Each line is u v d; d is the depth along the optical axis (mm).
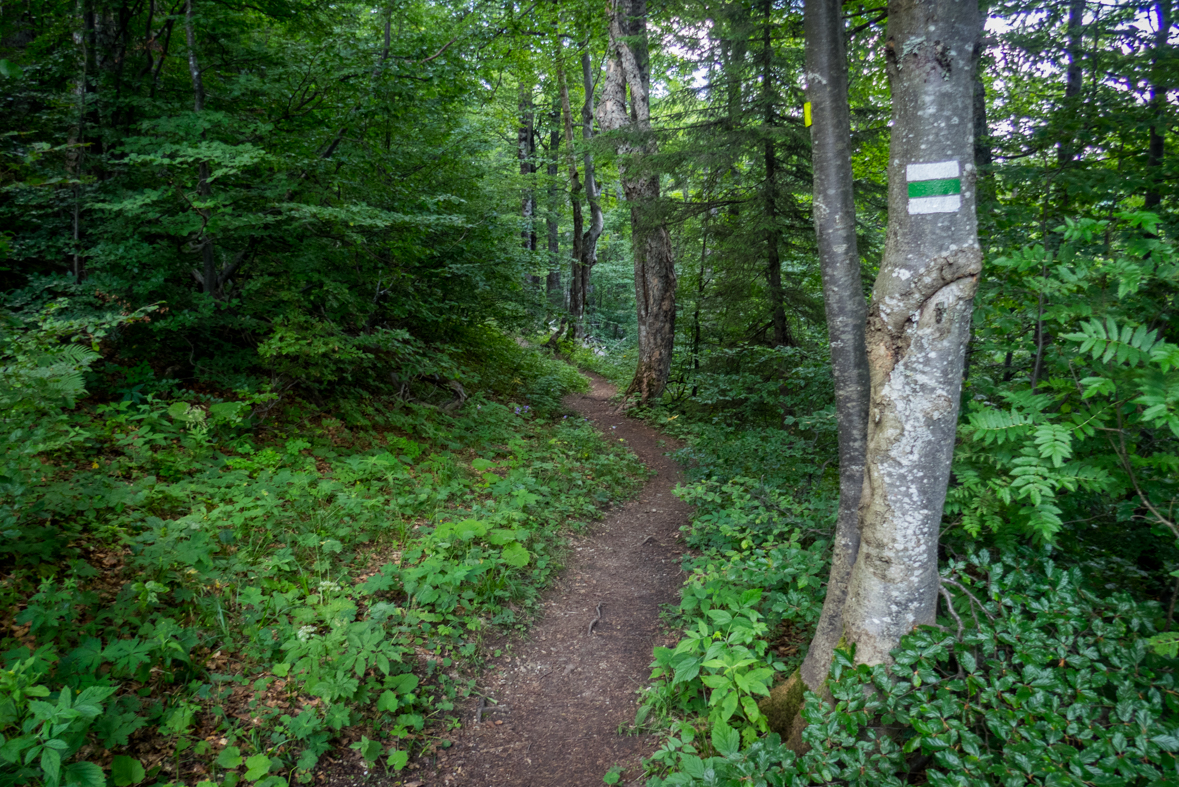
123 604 3172
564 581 5086
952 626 2689
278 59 6863
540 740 3320
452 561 4492
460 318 10406
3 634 2904
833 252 2936
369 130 7727
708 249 10758
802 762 2410
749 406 8492
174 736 2764
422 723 3201
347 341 6953
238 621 3553
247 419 5902
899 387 2447
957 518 3270
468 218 10078
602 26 11695
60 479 4203
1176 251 2396
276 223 6539
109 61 6438
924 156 2318
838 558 2994
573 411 11242
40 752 2145
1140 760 2082
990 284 3312
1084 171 3811
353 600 4031
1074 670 2332
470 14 7855
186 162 5520
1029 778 2072
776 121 8938
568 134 16953
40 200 5578
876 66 7684
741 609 3365
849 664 2594
